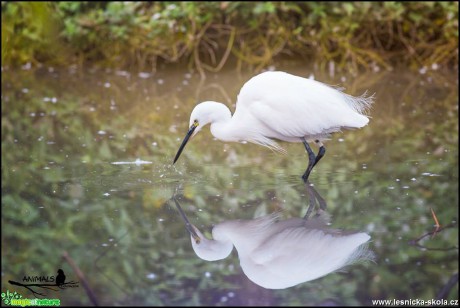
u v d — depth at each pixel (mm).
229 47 20328
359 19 20109
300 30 20156
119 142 13594
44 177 11336
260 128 10859
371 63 20656
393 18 19828
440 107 16000
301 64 21094
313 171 11578
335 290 7555
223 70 20766
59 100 17328
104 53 20969
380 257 8320
